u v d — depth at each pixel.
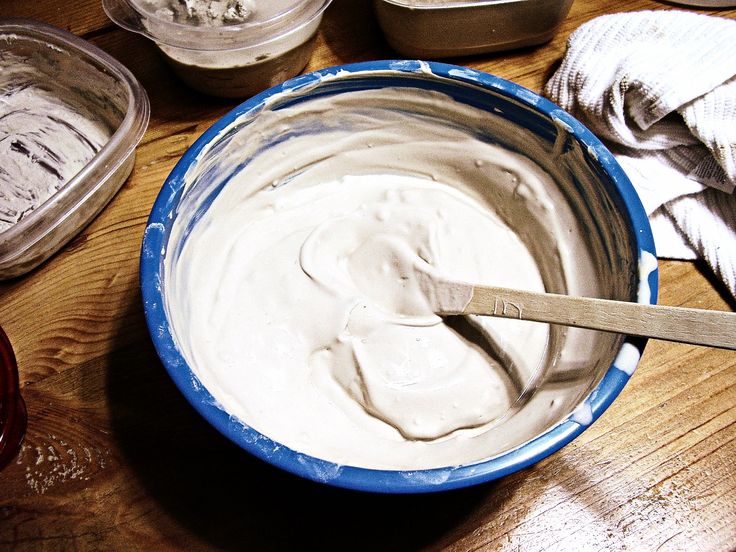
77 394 0.30
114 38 0.43
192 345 0.28
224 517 0.27
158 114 0.40
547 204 0.32
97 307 0.33
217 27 0.35
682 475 0.28
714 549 0.27
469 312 0.29
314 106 0.32
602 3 0.45
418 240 0.33
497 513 0.27
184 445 0.29
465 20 0.39
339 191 0.36
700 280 0.34
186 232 0.29
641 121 0.36
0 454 0.27
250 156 0.32
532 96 0.30
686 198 0.36
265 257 0.33
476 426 0.28
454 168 0.35
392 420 0.28
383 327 0.30
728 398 0.30
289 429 0.27
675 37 0.37
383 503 0.27
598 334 0.26
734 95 0.35
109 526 0.27
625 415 0.30
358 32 0.44
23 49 0.40
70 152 0.40
